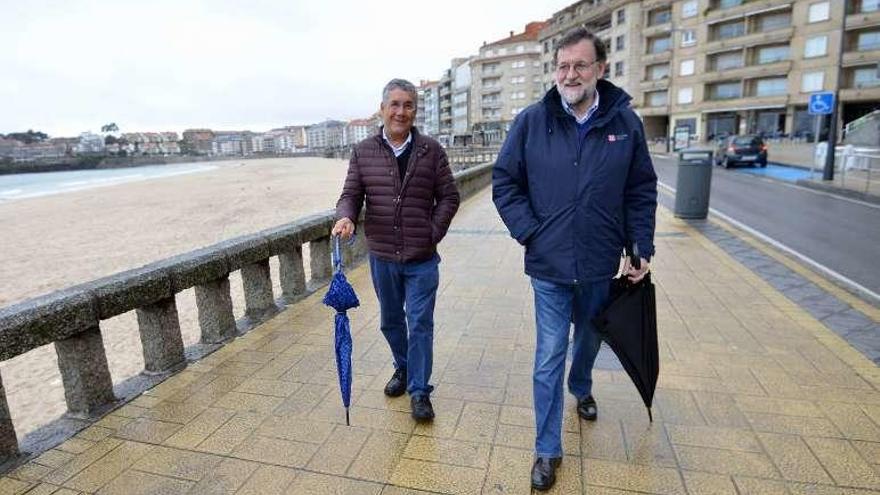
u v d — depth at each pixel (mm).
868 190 13984
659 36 54031
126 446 2807
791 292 5250
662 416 2990
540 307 2582
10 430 2693
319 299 5277
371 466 2605
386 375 3607
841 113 43438
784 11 45219
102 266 12195
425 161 2939
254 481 2508
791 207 12023
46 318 2820
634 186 2582
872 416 2920
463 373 3588
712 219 10008
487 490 2420
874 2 40219
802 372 3465
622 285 2643
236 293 8797
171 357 3701
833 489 2359
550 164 2449
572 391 3018
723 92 50094
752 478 2445
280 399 3283
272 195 29422
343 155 109938
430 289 3031
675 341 4016
